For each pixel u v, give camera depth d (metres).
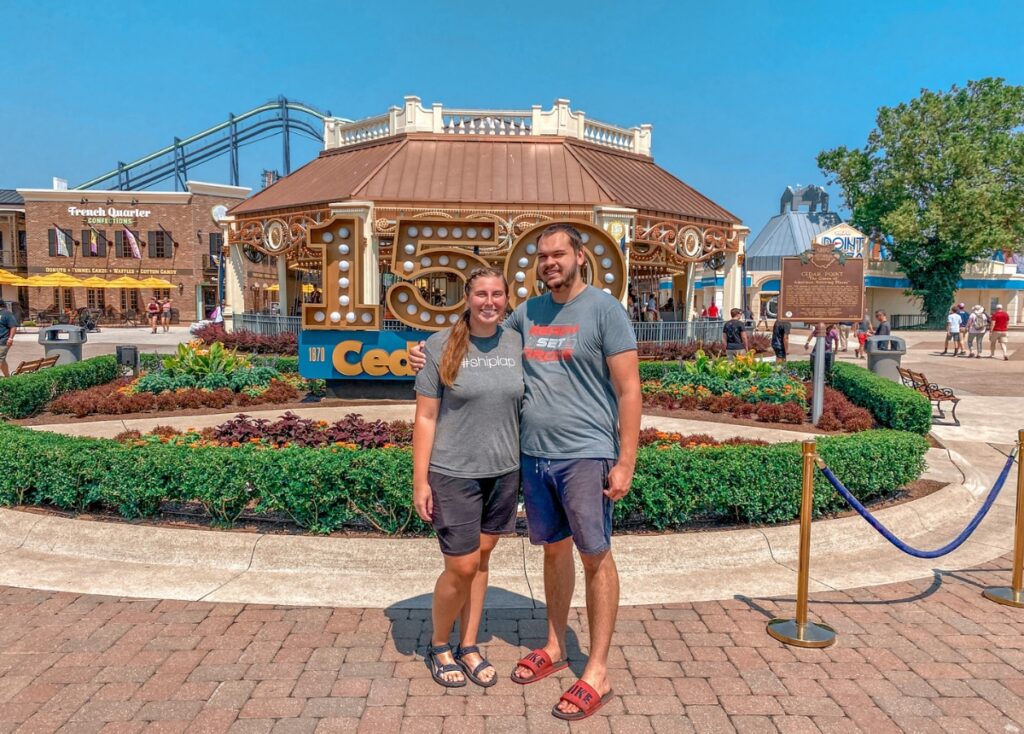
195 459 5.08
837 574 4.80
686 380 13.69
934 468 7.76
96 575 4.54
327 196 17.81
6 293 45.81
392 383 12.96
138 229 44.03
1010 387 16.78
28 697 3.16
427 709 3.11
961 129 42.84
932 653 3.72
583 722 3.04
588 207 17.53
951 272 44.22
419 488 3.24
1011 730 3.02
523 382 3.29
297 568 4.64
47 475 5.32
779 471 5.30
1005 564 5.13
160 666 3.44
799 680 3.41
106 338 31.31
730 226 21.58
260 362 15.55
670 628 3.96
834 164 46.88
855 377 12.37
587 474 3.16
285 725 2.97
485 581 3.49
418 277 12.43
